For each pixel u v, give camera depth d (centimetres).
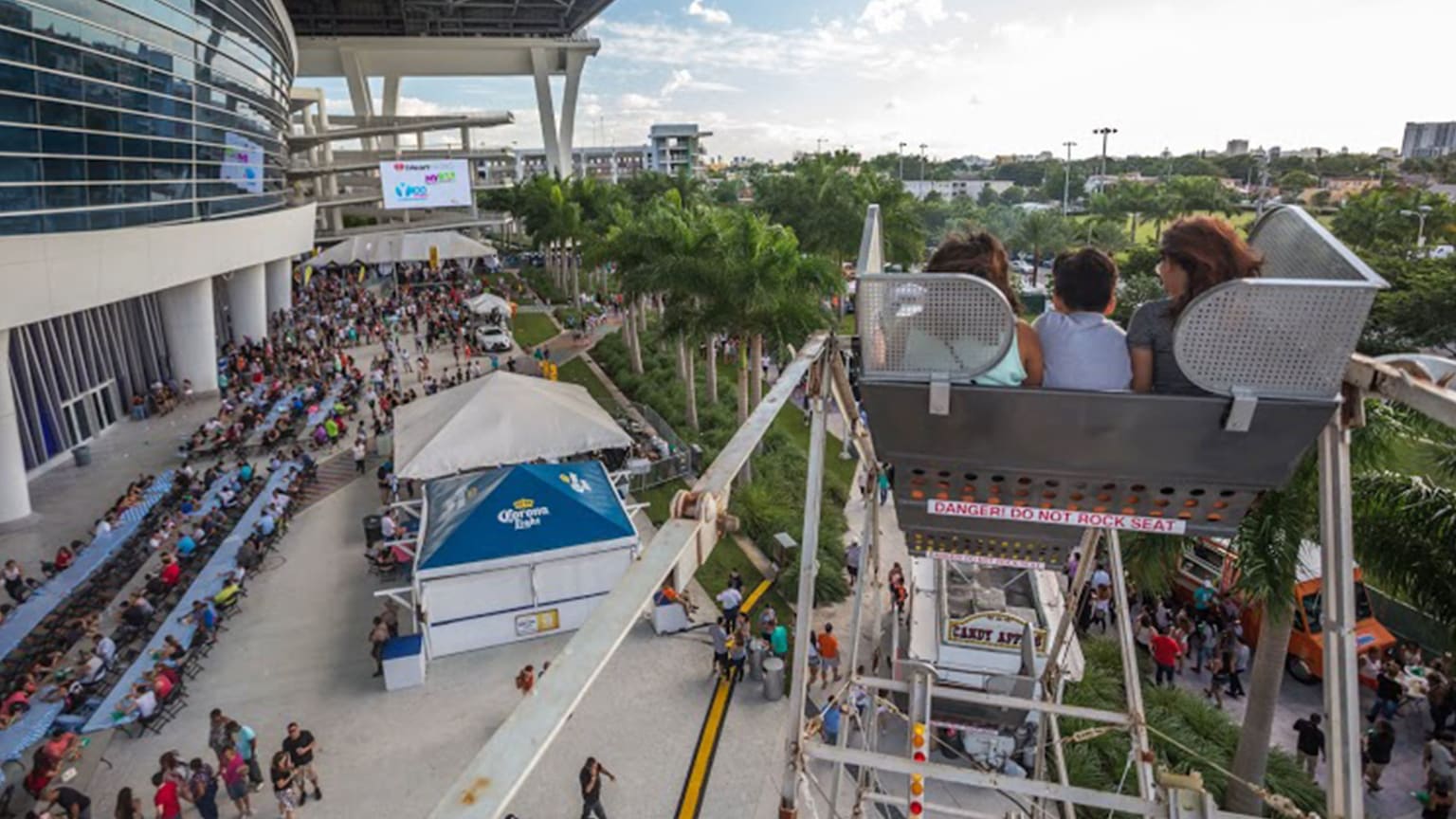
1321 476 346
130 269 2967
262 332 4700
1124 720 771
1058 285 355
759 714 1570
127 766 1457
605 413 2695
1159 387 340
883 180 5222
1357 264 303
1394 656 1598
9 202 2467
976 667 1344
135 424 3456
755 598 1989
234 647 1822
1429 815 1279
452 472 2250
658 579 271
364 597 2033
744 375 2777
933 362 344
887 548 2252
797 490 2542
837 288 2634
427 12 10675
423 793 1384
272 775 1298
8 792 1358
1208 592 1770
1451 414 272
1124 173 18712
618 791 1379
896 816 1275
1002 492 376
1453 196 10500
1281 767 1342
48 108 2630
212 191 3881
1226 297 297
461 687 1677
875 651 1239
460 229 9575
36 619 1877
